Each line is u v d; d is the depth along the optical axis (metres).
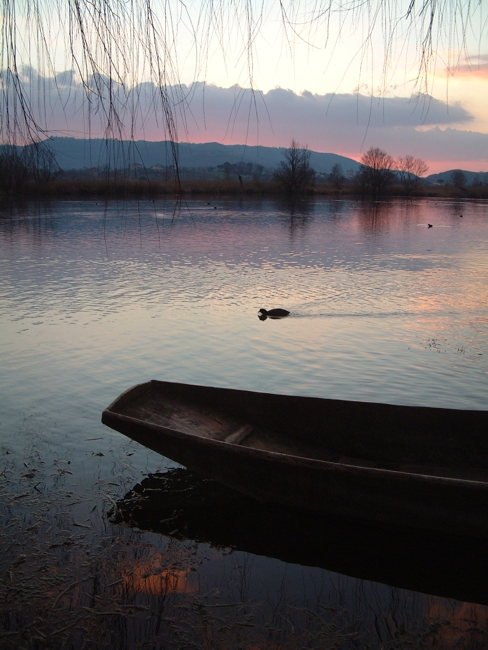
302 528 5.59
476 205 74.06
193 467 5.77
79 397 8.78
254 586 4.72
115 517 5.65
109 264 22.95
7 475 6.41
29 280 19.19
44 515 5.64
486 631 4.24
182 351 11.32
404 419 6.59
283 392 9.22
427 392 9.23
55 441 7.27
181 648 4.01
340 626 4.27
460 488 4.90
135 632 4.15
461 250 28.58
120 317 14.11
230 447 5.59
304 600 4.57
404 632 4.21
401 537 5.39
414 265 23.61
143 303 15.80
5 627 4.17
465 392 9.22
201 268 22.33
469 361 10.77
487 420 6.34
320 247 29.31
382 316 14.54
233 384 9.56
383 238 33.78
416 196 90.00
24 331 12.68
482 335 12.68
